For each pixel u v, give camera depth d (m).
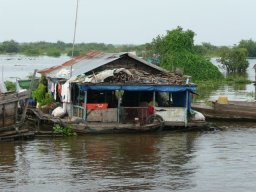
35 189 17.16
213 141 26.38
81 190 17.09
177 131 28.97
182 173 19.56
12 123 25.48
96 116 28.16
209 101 42.28
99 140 26.20
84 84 27.53
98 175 19.12
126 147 24.50
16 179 18.44
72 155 22.56
